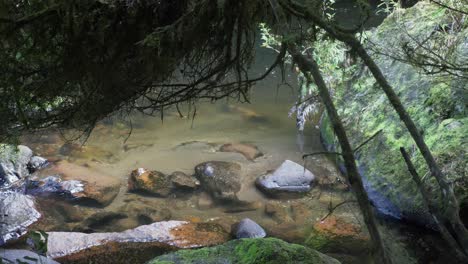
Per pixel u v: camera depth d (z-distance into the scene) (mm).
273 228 4969
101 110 2451
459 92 5328
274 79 7961
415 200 4855
